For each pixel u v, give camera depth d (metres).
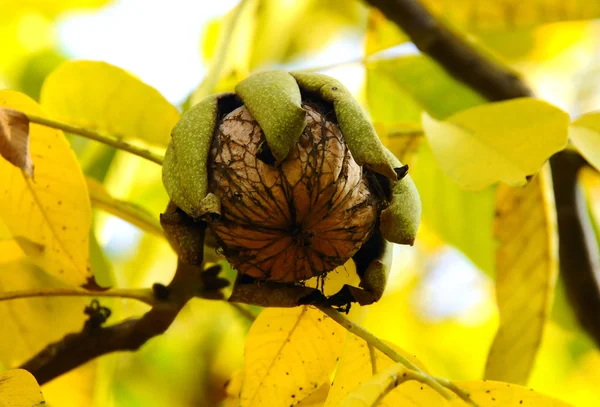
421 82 0.58
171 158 0.43
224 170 0.43
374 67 0.57
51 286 0.50
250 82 0.43
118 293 0.48
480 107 0.47
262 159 0.43
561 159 0.55
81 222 0.48
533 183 0.51
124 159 0.56
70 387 0.52
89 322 0.48
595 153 0.46
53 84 0.51
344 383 0.46
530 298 0.51
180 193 0.43
